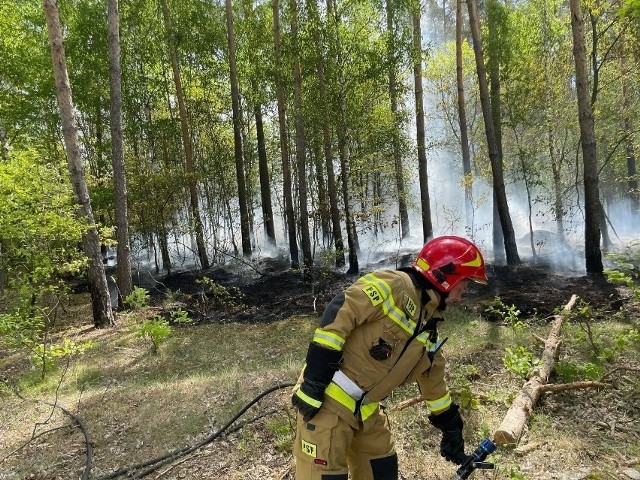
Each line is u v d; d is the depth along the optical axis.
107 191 15.34
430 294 2.22
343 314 2.10
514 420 3.51
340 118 13.93
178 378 7.09
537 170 16.97
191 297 13.49
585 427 3.80
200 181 19.59
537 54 15.31
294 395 2.21
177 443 4.28
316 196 19.44
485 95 13.55
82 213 10.45
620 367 4.44
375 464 2.40
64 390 6.73
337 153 15.82
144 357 8.37
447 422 2.55
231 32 18.08
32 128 16.66
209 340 9.23
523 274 12.49
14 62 14.41
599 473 3.15
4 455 4.49
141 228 17.42
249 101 20.31
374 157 16.75
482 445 2.53
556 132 16.98
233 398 5.08
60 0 16.41
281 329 9.68
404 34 13.44
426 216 17.52
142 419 4.86
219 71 19.84
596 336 5.87
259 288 14.12
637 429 3.69
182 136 19.02
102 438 4.57
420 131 17.02
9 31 14.33
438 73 21.98
